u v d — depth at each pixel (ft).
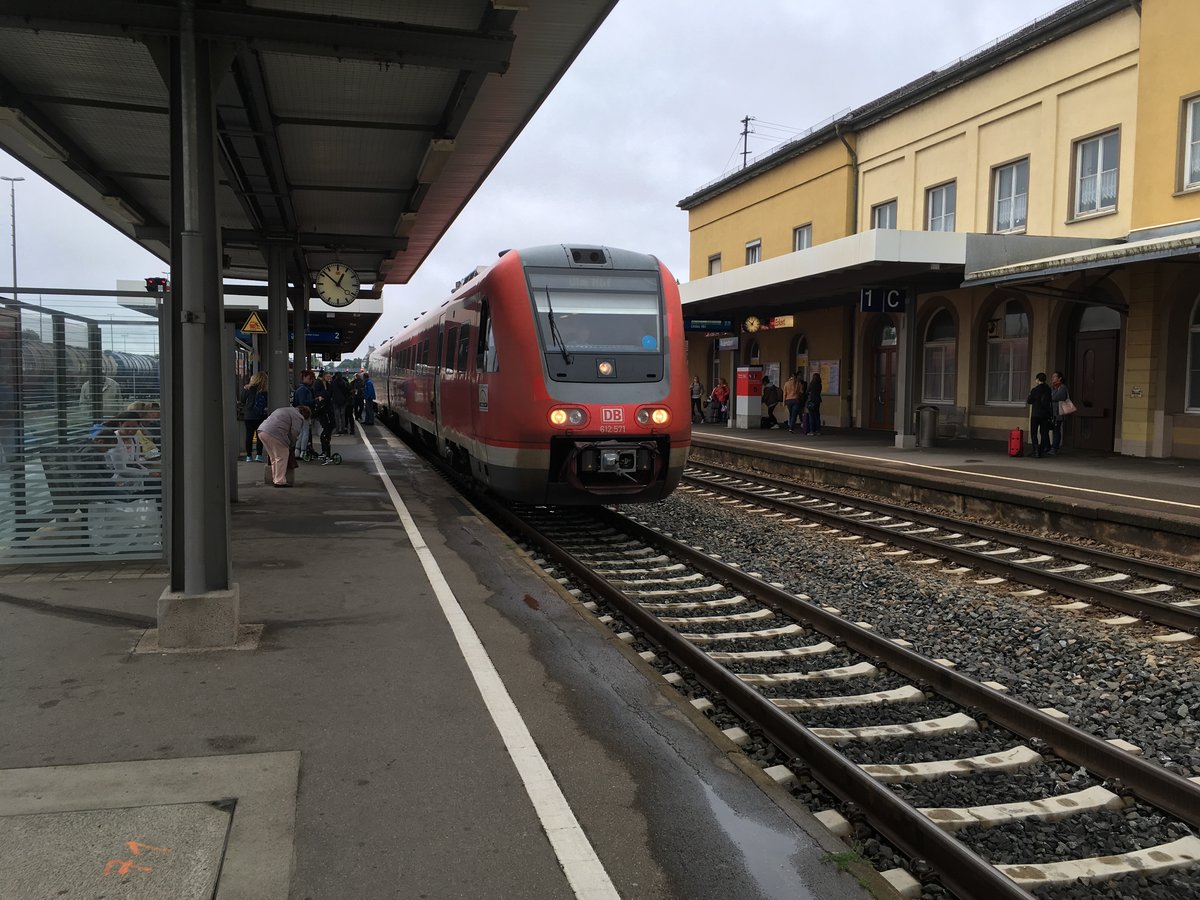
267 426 42.11
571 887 9.71
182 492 17.74
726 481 55.06
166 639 17.44
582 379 31.58
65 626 18.83
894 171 77.92
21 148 30.73
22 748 12.90
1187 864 11.90
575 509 41.09
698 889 9.74
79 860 9.95
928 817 12.76
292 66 25.27
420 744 13.32
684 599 25.52
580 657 17.47
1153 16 52.03
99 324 24.09
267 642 18.10
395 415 84.53
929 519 38.09
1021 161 64.95
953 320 72.08
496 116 30.96
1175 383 52.95
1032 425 55.31
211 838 10.50
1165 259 42.88
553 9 22.84
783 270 63.67
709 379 115.34
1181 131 50.80
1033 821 13.00
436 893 9.55
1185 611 22.61
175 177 17.26
